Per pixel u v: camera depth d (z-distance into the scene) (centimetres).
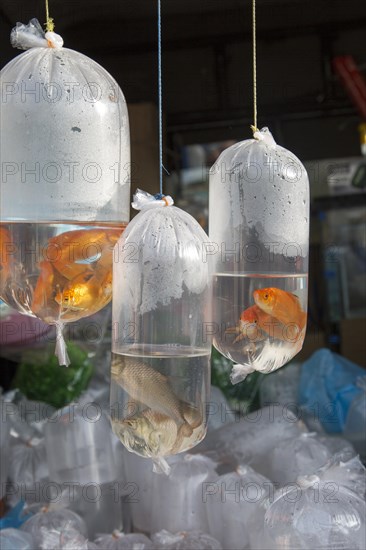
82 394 280
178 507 224
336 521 182
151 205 137
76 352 279
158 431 127
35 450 260
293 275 139
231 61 313
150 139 316
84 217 137
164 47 301
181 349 131
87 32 285
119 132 144
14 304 142
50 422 249
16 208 136
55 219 135
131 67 303
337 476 209
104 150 139
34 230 135
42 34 144
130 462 247
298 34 310
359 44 317
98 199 138
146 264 130
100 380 291
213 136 348
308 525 182
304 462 235
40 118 134
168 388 128
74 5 265
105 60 298
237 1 283
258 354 135
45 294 135
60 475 244
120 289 133
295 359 325
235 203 139
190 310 132
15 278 137
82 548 208
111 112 141
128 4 271
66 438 244
